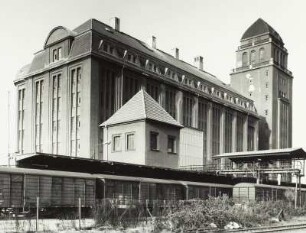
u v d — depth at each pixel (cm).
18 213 2252
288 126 8719
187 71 6306
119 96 4894
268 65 8231
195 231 2183
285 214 3400
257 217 2841
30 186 2373
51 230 2011
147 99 4069
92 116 4519
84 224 2208
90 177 2709
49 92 5125
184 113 6081
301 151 4447
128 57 5081
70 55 4847
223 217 2488
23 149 5606
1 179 2248
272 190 4347
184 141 4997
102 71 4734
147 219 2470
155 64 5534
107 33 5119
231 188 4162
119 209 2319
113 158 4028
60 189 2525
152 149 3825
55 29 5144
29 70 5531
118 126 4050
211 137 6675
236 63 8800
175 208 2427
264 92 8250
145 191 3059
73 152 4722
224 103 7012
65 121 4819
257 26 8600
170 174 3700
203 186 3691
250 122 7881
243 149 7594
